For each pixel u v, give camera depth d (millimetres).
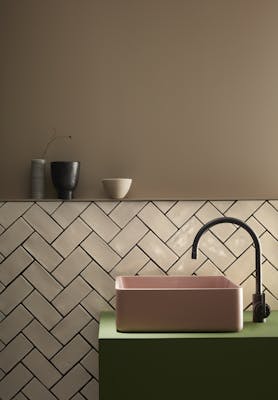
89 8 3295
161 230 3217
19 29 3279
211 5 3314
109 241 3209
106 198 3291
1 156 3285
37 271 3205
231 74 3312
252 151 3318
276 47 3320
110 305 3213
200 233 2904
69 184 3166
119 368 2604
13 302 3205
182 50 3311
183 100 3309
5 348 3207
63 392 3221
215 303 2709
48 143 3295
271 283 3246
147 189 3303
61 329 3213
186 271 3225
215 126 3311
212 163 3312
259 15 3320
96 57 3295
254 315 2916
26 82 3285
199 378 2615
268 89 3318
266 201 3234
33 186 3205
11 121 3283
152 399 2615
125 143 3303
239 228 3230
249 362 2615
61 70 3295
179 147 3309
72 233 3205
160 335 2658
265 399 2621
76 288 3211
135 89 3305
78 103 3295
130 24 3303
